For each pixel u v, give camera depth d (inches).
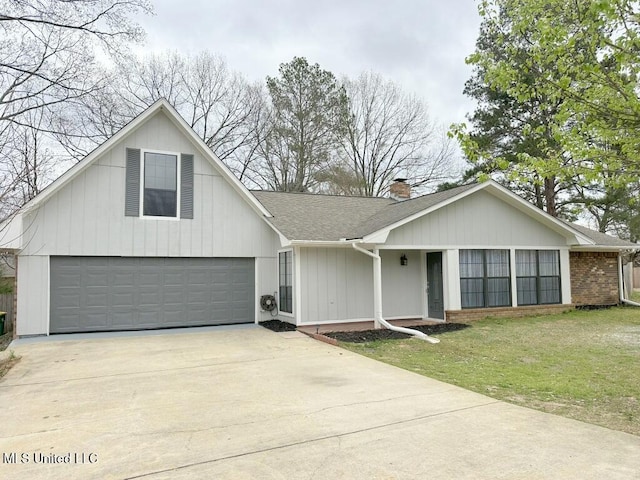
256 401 219.3
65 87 553.3
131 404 216.7
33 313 423.2
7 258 630.5
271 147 1130.0
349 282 510.6
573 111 226.5
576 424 184.4
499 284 540.4
